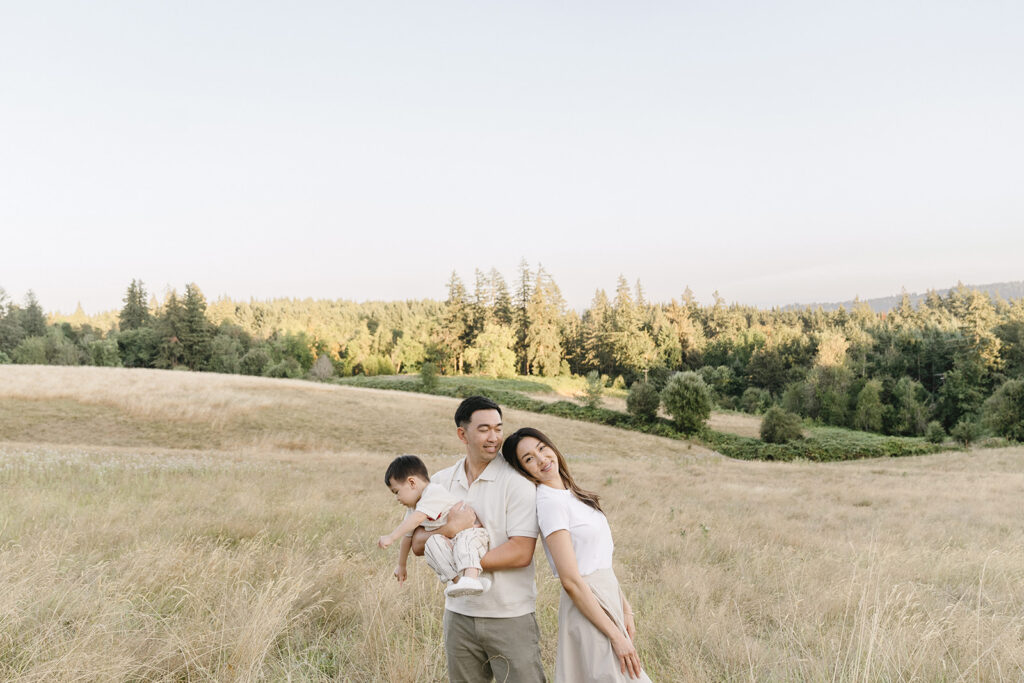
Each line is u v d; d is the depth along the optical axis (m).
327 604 5.41
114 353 92.56
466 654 2.76
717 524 11.52
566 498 2.69
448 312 113.25
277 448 35.72
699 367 128.00
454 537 2.67
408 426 45.16
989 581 7.41
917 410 71.19
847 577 7.02
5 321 98.56
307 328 136.88
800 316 171.88
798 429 52.69
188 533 7.58
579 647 2.59
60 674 3.45
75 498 10.15
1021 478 25.84
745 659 4.48
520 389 78.19
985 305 95.25
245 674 3.74
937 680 3.99
